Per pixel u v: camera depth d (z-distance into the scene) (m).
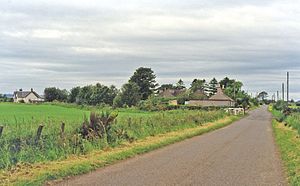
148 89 138.75
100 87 112.62
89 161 16.89
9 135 17.31
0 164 14.74
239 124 55.09
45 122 21.77
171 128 35.81
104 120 23.80
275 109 116.38
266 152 22.59
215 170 15.73
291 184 13.22
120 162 17.62
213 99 133.00
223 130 42.06
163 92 158.00
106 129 23.62
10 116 39.19
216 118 59.84
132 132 27.05
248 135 35.38
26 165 15.30
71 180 13.17
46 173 13.77
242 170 15.96
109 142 22.67
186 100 134.12
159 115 38.47
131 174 14.41
